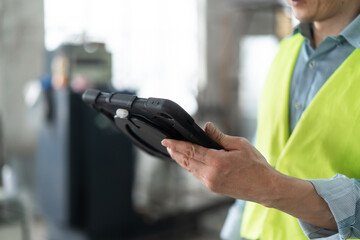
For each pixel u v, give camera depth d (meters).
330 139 0.84
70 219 2.82
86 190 2.83
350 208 0.73
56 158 2.88
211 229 3.50
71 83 2.95
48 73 3.25
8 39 3.95
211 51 5.03
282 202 0.71
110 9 4.38
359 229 0.75
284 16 4.52
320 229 0.78
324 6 0.85
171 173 3.61
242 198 0.71
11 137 3.96
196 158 0.68
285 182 0.69
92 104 0.89
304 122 0.88
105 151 2.88
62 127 2.79
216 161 0.66
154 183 3.64
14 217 1.93
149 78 4.72
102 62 3.13
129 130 0.89
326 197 0.71
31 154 4.02
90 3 4.25
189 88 5.02
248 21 4.79
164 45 4.82
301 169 0.87
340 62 0.90
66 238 2.99
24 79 4.04
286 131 0.97
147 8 4.64
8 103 3.96
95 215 2.85
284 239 0.92
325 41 0.91
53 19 4.12
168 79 4.88
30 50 4.04
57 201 2.90
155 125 0.73
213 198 3.79
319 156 0.85
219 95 5.04
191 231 3.44
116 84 4.45
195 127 0.66
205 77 5.05
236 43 4.92
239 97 4.98
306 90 0.95
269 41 4.67
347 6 0.89
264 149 1.04
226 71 5.00
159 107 0.64
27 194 3.58
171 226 3.32
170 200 3.60
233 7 4.73
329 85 0.86
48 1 4.09
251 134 4.92
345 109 0.83
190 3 4.96
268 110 1.04
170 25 4.84
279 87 1.03
